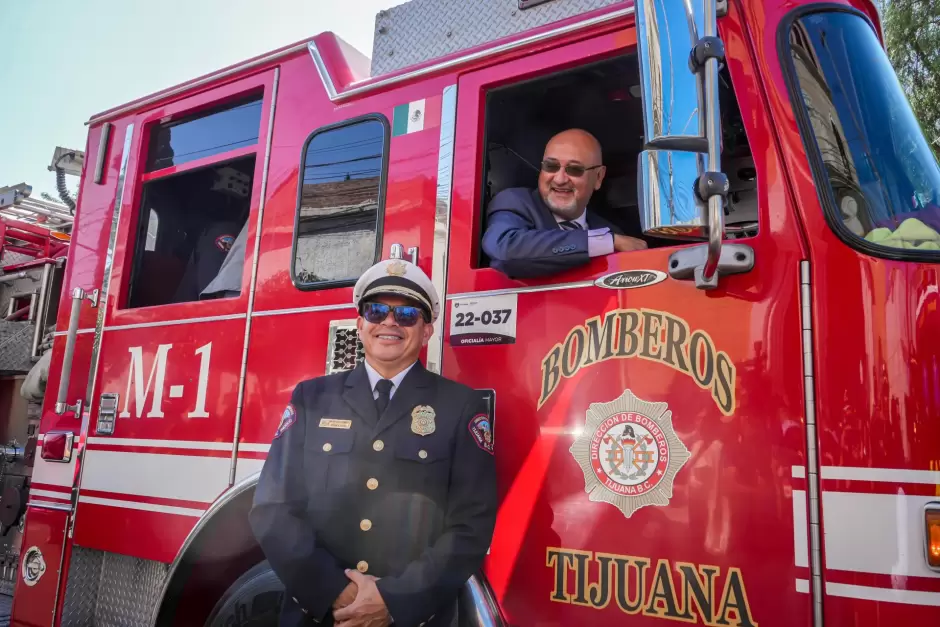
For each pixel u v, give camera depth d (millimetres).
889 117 1970
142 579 2914
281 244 2775
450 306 2328
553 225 2432
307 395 2174
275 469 2041
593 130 2771
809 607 1649
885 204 1835
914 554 1582
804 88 1938
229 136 3189
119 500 2979
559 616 1956
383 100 2654
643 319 1986
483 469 1979
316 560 1869
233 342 2795
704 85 1658
